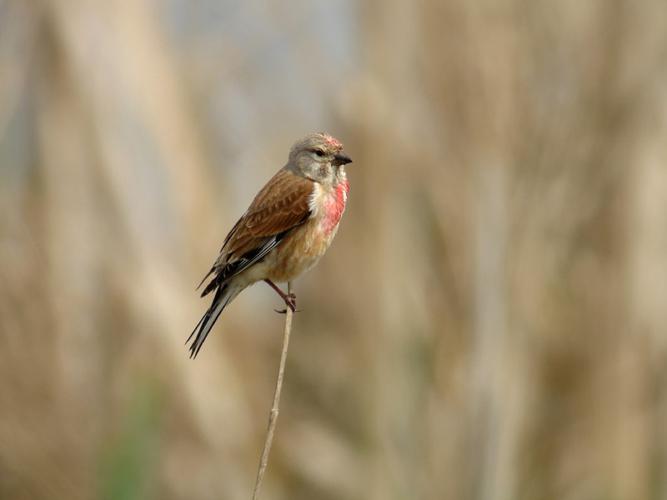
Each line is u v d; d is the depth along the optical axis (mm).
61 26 10977
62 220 10953
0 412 10656
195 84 11547
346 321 11625
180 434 10914
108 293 10969
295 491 11516
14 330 10797
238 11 11828
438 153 11547
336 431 11633
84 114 10938
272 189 8109
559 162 11500
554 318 11680
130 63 11062
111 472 9695
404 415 11430
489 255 11398
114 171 10906
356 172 11469
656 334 11727
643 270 11695
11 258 10914
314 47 11727
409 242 11508
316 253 8180
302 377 11867
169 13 11664
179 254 11109
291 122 11789
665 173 11734
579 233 11617
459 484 11211
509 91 11500
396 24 11508
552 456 11711
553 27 11633
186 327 10969
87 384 10836
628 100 11617
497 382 11242
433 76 11531
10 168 11133
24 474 10688
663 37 11648
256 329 12008
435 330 11523
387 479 11297
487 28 11508
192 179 11133
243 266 7965
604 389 11719
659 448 11680
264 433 11547
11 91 11125
